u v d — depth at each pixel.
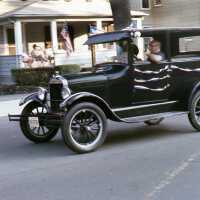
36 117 10.61
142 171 8.26
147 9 43.53
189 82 11.44
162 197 6.84
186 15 41.44
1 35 32.22
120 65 10.78
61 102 9.94
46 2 33.50
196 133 11.54
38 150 10.65
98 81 10.35
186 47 11.51
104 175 8.13
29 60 29.06
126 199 6.80
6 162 9.62
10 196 7.24
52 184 7.75
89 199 6.88
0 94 25.14
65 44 31.06
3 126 14.52
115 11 24.03
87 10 32.62
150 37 10.93
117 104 10.61
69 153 10.10
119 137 11.52
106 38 11.14
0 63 30.69
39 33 33.25
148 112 10.98
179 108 11.49
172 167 8.43
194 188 7.20
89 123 9.99
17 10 30.22
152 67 10.95
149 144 10.53
